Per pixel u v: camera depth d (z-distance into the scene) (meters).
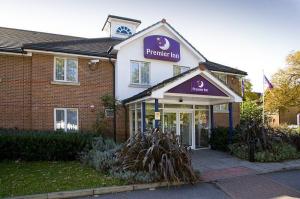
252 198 7.92
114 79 16.39
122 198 7.79
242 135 14.41
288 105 30.94
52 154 12.29
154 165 9.39
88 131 14.45
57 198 7.70
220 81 14.41
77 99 15.39
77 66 15.62
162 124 16.05
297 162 12.80
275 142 14.18
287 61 30.75
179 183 9.16
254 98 41.97
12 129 13.27
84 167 10.92
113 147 12.18
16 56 14.58
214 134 16.88
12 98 14.30
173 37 18.02
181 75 14.14
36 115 14.44
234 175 10.48
